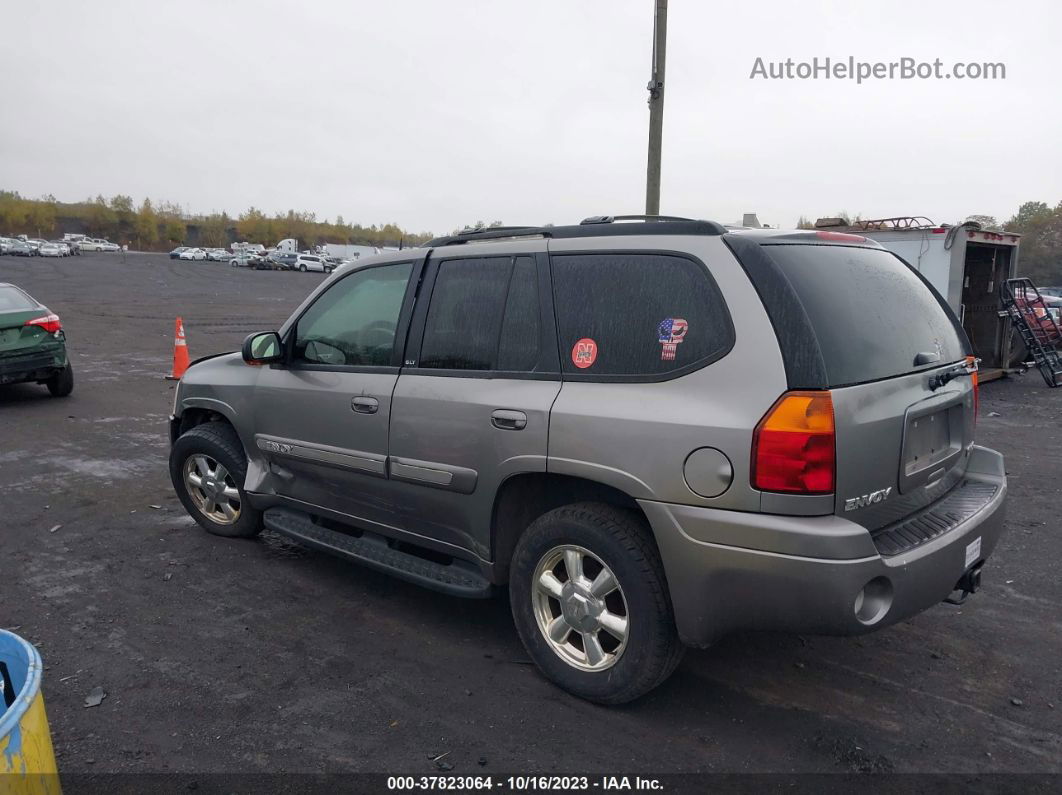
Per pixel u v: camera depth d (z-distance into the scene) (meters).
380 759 3.15
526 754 3.20
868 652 4.06
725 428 3.01
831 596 2.92
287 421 4.75
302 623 4.34
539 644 3.69
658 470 3.16
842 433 2.97
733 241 3.22
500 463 3.65
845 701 3.61
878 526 3.25
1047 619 4.46
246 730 3.33
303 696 3.60
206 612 4.45
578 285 3.57
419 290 4.17
